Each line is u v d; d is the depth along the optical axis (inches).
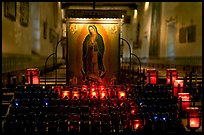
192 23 639.1
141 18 1270.9
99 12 395.9
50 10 972.6
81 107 325.7
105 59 401.4
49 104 332.8
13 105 332.8
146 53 1173.1
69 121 313.4
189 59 655.1
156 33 999.0
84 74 401.7
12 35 505.7
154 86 369.4
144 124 311.6
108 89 352.5
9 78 402.3
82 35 398.3
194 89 389.7
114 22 398.0
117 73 402.3
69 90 349.4
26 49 639.1
